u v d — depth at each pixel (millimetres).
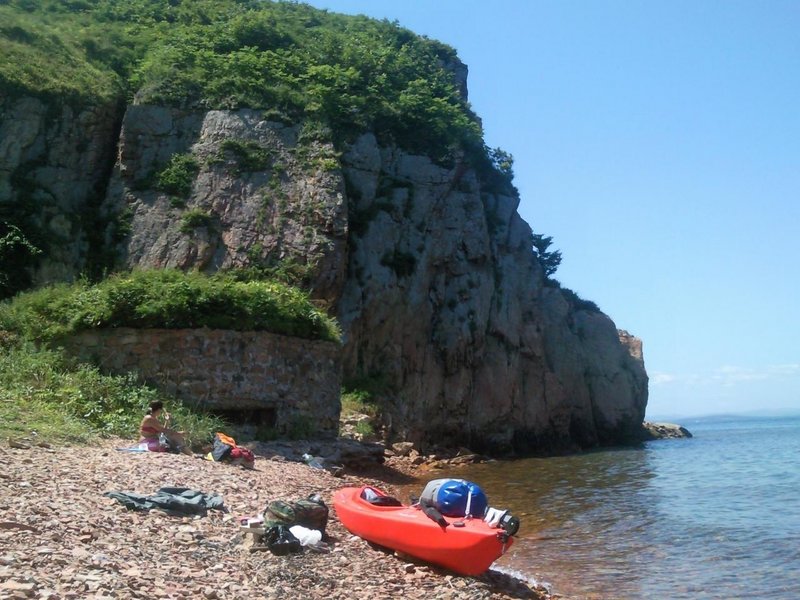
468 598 8469
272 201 32250
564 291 53375
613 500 18594
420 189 38594
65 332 18266
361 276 34312
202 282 19672
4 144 30250
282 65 37969
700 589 10211
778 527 14523
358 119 37438
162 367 18359
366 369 33875
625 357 53844
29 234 28594
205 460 14414
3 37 33969
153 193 32062
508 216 44031
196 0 47906
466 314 38438
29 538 7371
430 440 35969
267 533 9070
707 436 67312
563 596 9891
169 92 34281
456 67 51062
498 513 9438
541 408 42656
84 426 15016
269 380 19656
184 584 7020
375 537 10141
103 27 40250
